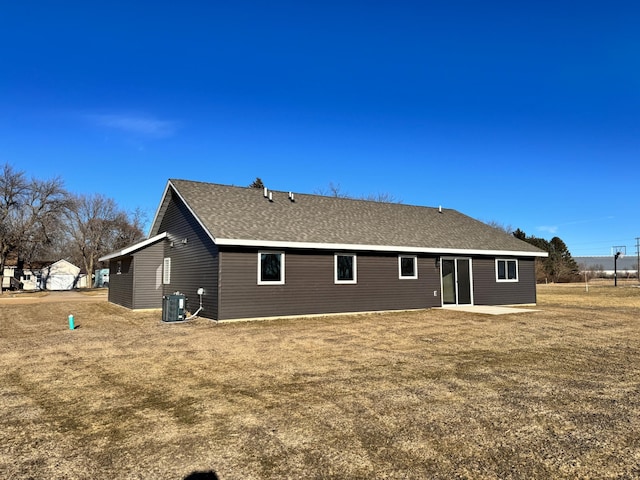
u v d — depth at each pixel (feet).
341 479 12.00
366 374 23.76
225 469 12.64
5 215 135.03
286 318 49.26
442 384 21.58
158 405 18.74
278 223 53.93
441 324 44.37
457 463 12.92
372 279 55.93
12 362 27.50
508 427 15.76
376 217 67.10
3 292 143.95
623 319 47.52
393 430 15.52
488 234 73.05
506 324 44.06
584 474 12.21
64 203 146.00
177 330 40.96
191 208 51.93
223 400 19.31
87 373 24.53
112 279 80.02
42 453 13.91
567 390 20.49
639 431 15.35
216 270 46.96
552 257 183.01
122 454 13.78
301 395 19.92
